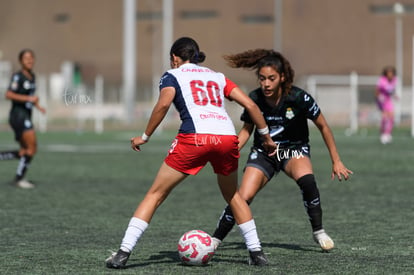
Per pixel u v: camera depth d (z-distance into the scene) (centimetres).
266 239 2236
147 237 2275
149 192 1770
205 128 1714
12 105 3619
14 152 3644
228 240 2225
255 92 1953
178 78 1736
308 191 1950
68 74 12712
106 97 12431
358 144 7000
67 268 1777
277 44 15188
